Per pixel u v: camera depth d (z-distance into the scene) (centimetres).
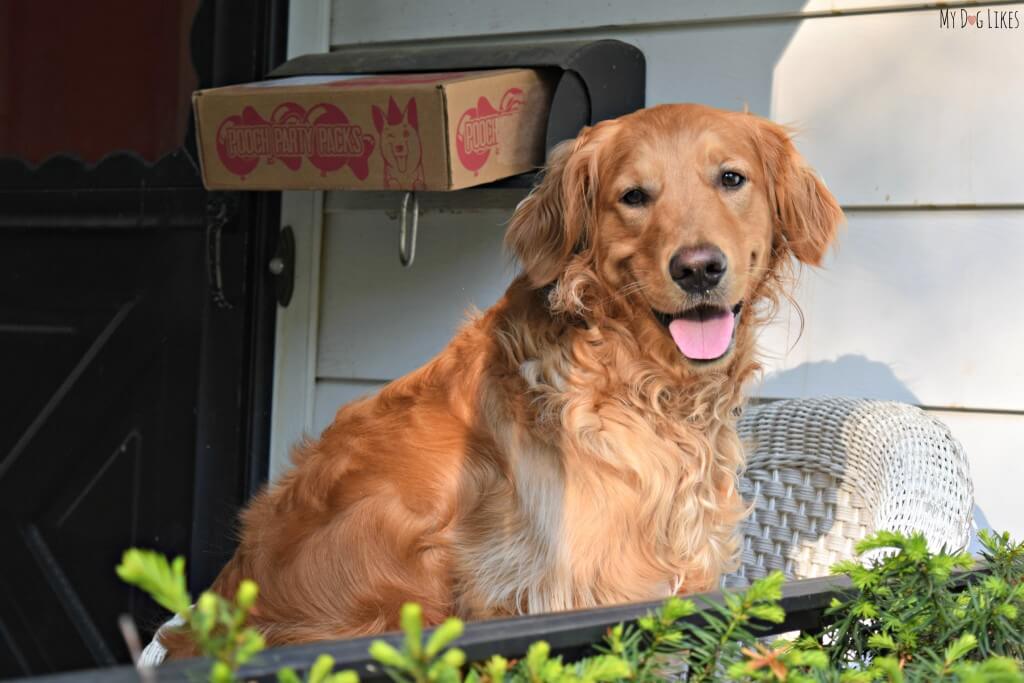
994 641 119
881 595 119
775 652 103
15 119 338
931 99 261
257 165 253
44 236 338
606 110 266
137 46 324
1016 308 254
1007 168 255
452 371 214
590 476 198
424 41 305
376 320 308
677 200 198
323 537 204
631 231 202
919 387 262
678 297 193
